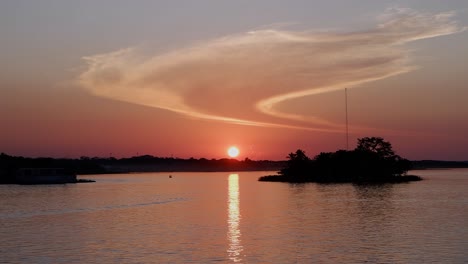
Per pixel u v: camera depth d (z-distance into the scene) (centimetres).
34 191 16575
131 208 10400
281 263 4912
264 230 6956
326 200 12119
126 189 18188
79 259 5109
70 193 15562
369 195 13638
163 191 16912
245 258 5125
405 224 7400
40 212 9631
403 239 6069
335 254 5269
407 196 13112
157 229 7125
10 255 5331
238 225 7506
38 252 5475
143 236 6488
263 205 10931
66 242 6081
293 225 7444
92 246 5797
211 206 10825
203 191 16850
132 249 5597
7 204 11412
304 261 4988
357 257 5116
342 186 18725
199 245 5809
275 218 8369
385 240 6022
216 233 6706
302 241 6025
